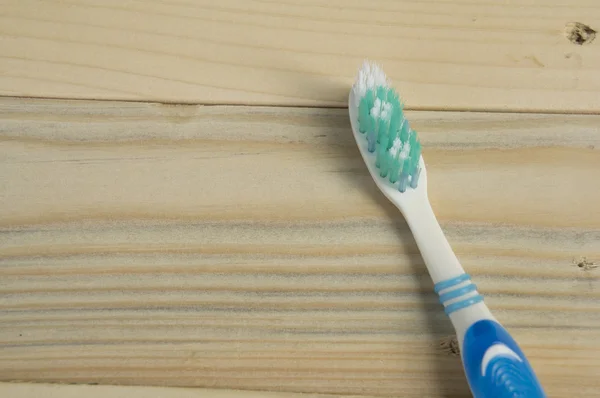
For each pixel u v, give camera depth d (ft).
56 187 0.78
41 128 0.79
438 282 0.73
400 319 0.75
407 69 0.81
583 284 0.76
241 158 0.79
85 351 0.75
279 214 0.77
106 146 0.79
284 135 0.79
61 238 0.77
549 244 0.76
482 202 0.77
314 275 0.76
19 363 0.75
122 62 0.81
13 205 0.77
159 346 0.75
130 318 0.75
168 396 0.74
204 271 0.76
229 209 0.77
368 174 0.78
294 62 0.81
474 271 0.76
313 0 0.83
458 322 0.72
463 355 0.71
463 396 0.74
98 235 0.77
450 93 0.80
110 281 0.76
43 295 0.76
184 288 0.76
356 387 0.74
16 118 0.80
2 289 0.76
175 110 0.80
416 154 0.75
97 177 0.78
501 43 0.82
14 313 0.76
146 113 0.80
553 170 0.78
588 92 0.80
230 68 0.81
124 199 0.78
